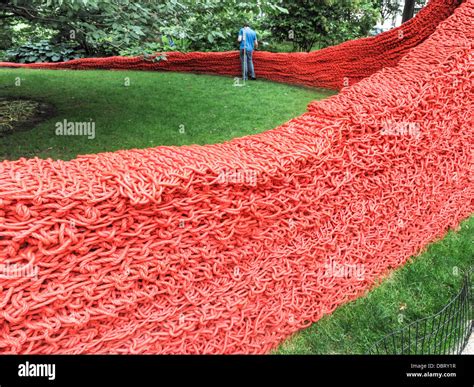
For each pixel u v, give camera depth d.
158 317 1.46
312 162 1.79
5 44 5.35
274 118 5.68
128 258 1.33
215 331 1.64
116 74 10.09
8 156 4.12
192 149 1.68
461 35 2.78
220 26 5.00
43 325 1.18
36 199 1.10
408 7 10.32
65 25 3.86
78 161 1.41
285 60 8.96
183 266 1.50
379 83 2.35
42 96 6.97
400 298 2.31
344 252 2.13
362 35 12.27
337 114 1.95
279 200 1.71
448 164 2.75
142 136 4.80
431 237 2.77
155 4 3.71
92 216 1.20
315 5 11.17
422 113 2.35
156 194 1.29
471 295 2.29
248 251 1.70
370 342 2.00
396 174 2.31
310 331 2.05
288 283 1.88
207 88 8.14
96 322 1.32
